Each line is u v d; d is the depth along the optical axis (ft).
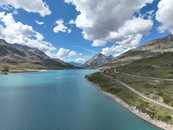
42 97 344.08
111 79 516.73
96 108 264.11
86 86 508.94
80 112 244.01
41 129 184.75
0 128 186.80
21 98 333.42
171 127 171.32
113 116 226.58
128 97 297.12
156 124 187.62
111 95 356.79
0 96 354.54
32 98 333.83
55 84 555.28
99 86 481.05
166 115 191.52
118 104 288.51
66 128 187.83
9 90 430.20
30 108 263.08
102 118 218.18
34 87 482.28
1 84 545.85
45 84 552.82
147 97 275.59
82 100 317.63
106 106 275.59
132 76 536.01
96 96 356.79
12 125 194.80
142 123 200.23
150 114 207.72
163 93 279.49
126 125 194.49
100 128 186.29
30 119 215.10
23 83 577.02
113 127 190.70
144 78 479.00
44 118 218.59
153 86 348.18
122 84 414.41
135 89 346.74
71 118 219.00
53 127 190.08
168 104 230.48
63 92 404.16
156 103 237.86
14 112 241.96
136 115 227.20
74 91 417.08
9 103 293.64
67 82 614.34
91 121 207.82
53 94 377.50
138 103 251.80
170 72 538.06
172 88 317.63
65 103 294.46
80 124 198.59
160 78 464.24
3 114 234.99
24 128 187.01
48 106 275.39
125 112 243.60
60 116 226.38
